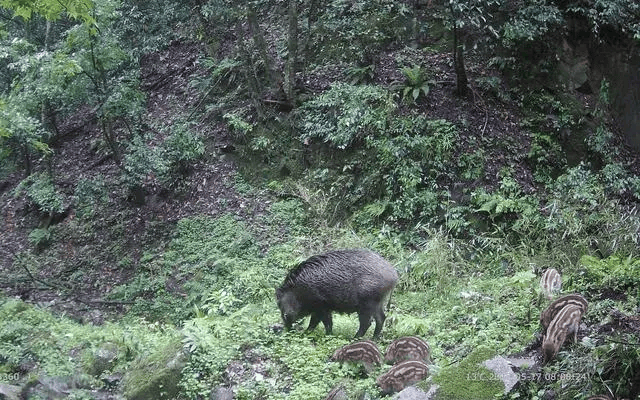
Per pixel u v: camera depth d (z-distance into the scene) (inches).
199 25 767.1
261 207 606.5
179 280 563.2
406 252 528.7
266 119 660.1
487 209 546.9
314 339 379.6
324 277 367.2
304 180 617.6
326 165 619.8
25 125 584.1
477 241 538.6
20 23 781.9
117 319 535.5
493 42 666.8
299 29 730.2
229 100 696.4
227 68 719.7
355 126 610.9
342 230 562.9
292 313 380.5
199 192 637.9
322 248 547.8
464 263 510.6
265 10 784.9
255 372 346.9
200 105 709.3
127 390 346.9
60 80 593.3
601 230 521.7
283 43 722.8
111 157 716.0
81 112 804.6
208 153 661.3
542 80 653.9
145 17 797.2
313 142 634.8
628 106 686.5
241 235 577.9
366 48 670.5
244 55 661.3
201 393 335.3
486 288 455.2
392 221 565.0
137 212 649.6
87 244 642.2
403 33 692.1
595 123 644.7
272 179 631.2
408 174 574.6
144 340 407.5
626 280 372.2
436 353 350.0
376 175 587.5
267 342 376.8
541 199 569.6
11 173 771.4
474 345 347.6
